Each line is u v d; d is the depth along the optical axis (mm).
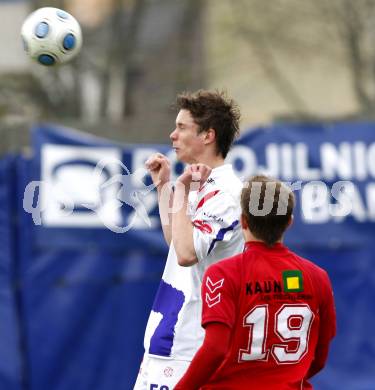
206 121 17656
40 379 30156
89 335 30453
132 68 80188
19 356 30078
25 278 30203
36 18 19406
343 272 31281
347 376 30969
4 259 30172
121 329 30562
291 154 31250
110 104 79562
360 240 31359
